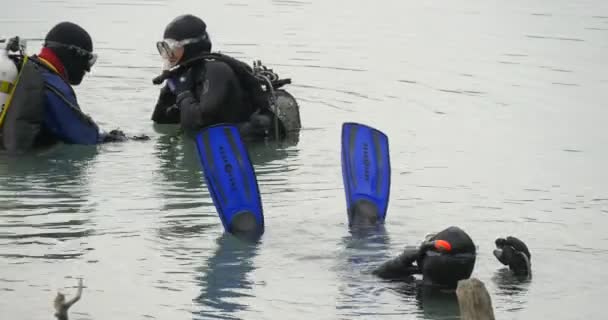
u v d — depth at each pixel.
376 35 63.03
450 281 25.23
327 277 26.36
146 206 32.28
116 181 35.09
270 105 41.56
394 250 28.20
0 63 38.00
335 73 53.16
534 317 24.05
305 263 27.31
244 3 72.69
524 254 26.31
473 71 53.94
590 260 27.72
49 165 36.84
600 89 50.25
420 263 25.73
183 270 26.83
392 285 25.86
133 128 42.78
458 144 40.75
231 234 29.48
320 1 74.50
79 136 39.53
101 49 57.19
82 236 29.31
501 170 37.09
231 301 24.89
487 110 46.47
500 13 70.88
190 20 40.69
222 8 70.56
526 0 76.38
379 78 52.31
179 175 35.97
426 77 52.53
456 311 24.34
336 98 48.25
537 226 30.70
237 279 26.20
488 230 30.23
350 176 30.80
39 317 23.69
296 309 24.48
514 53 58.28
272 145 40.47
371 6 73.00
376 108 46.59
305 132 42.44
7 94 38.19
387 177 30.94
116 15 66.56
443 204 32.81
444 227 30.36
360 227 30.12
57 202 32.50
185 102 40.59
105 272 26.61
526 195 34.00
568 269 27.00
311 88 50.03
